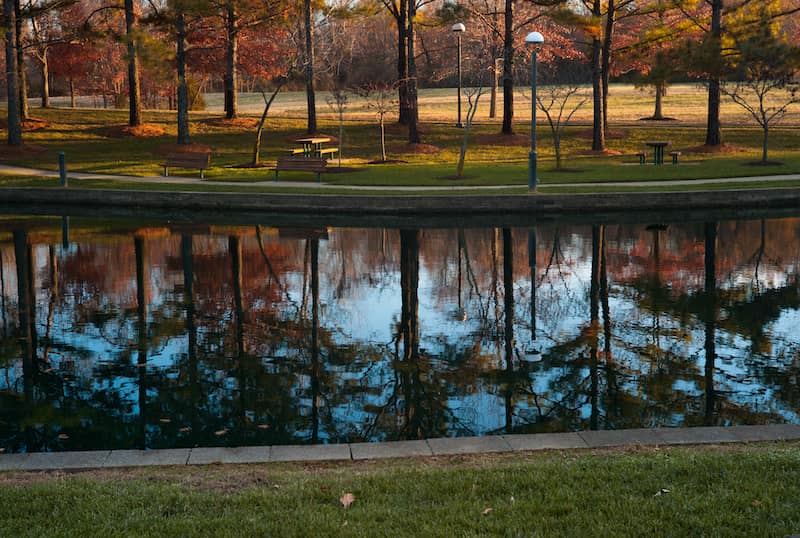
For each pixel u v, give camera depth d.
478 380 11.89
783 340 13.70
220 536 5.54
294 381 11.88
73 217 28.27
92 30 44.59
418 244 23.03
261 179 33.28
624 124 51.25
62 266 20.45
